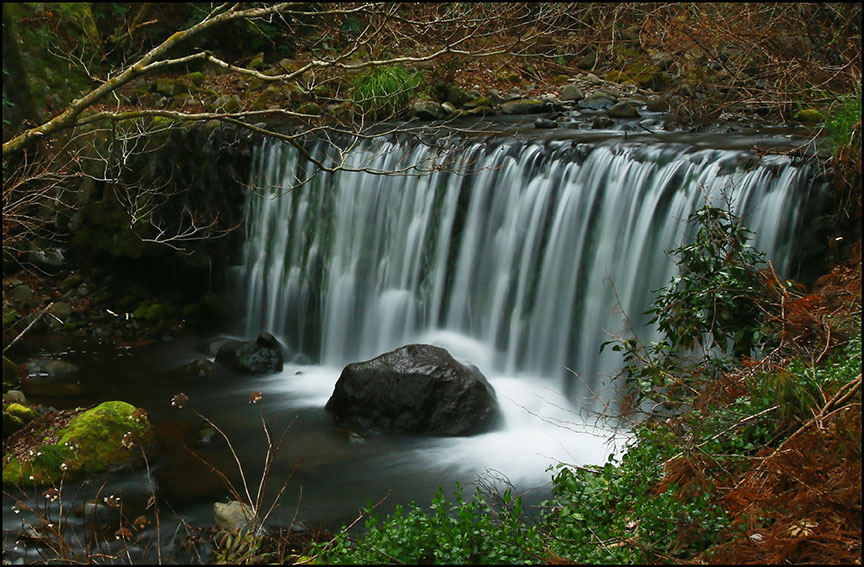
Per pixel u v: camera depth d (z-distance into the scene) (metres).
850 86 9.34
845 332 5.68
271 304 10.80
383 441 7.66
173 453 7.49
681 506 4.59
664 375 6.04
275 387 9.27
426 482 6.88
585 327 8.32
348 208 10.08
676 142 8.58
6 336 10.53
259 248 10.91
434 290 9.41
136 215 11.34
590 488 5.14
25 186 11.85
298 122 11.12
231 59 15.39
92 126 11.70
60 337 10.72
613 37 13.73
